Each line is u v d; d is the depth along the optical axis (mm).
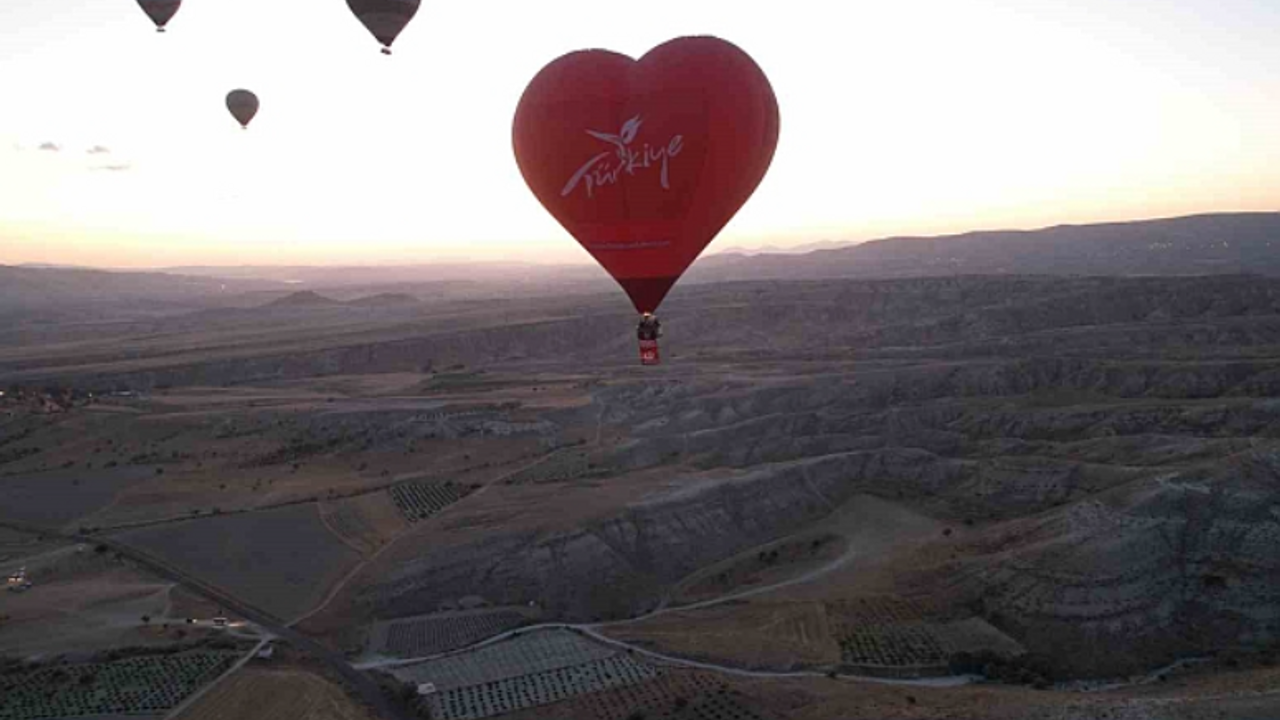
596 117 37938
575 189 38688
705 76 37438
